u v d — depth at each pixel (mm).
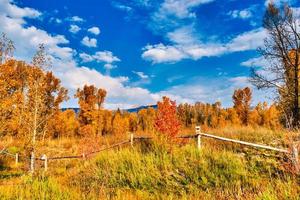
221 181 8516
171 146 11250
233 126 18328
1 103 17547
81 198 7223
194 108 66938
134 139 13391
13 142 23828
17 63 21562
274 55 24516
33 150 20125
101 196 7504
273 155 10500
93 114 45375
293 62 23969
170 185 8773
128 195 8008
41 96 21609
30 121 20297
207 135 10977
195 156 10188
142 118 61938
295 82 22875
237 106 51969
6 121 18453
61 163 18922
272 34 24734
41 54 21109
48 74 33531
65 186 8383
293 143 8195
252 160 10016
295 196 5984
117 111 68500
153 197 7949
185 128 19156
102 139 20609
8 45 17234
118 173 10141
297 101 22266
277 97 23734
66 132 46844
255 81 24781
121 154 11375
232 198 6957
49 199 6859
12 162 21609
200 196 7691
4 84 17391
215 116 59312
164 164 9930
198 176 8953
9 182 10961
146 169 9828
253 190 7508
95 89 47375
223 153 10086
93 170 10758
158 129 12062
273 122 19703
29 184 7625
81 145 20359
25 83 20953
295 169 7758
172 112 12156
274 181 7691
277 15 24328
